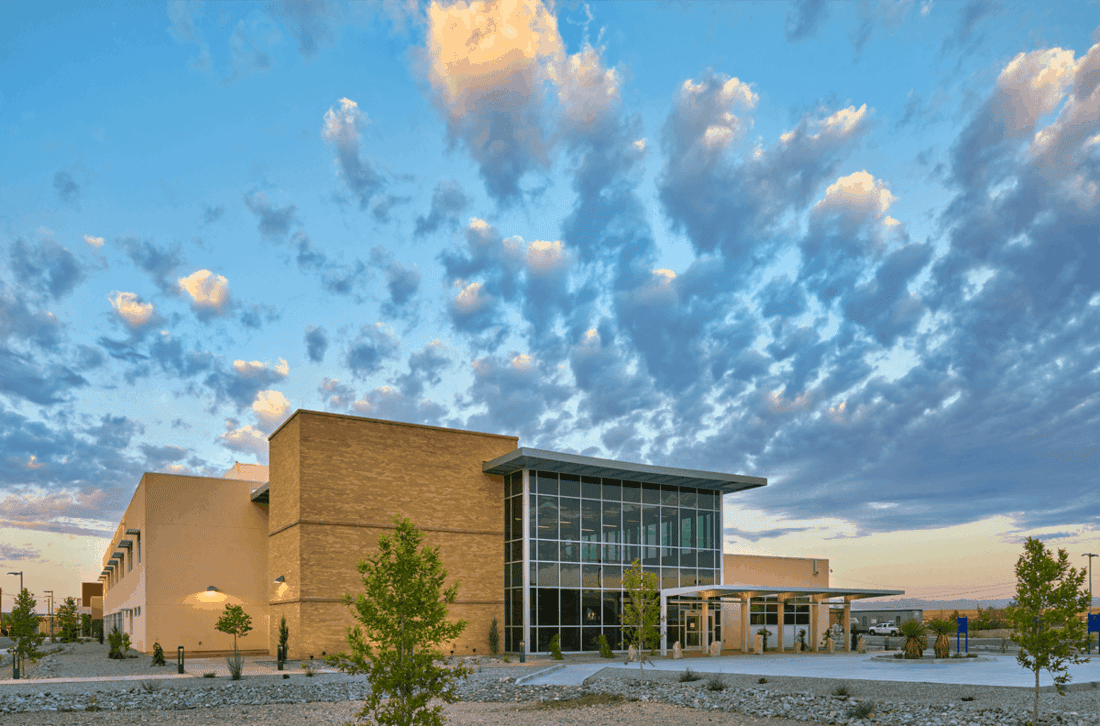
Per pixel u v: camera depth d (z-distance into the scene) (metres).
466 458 42.19
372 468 39.25
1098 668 29.67
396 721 12.27
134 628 48.03
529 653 39.44
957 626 36.97
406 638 12.41
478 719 21.38
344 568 37.50
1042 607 16.23
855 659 36.62
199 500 44.84
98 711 22.41
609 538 43.34
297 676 30.03
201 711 22.70
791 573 58.25
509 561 41.75
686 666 33.03
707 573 46.50
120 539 53.59
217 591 41.19
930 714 19.08
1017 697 20.25
